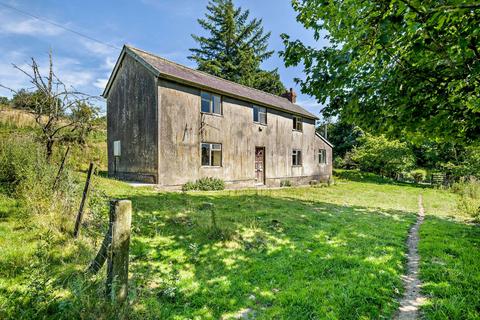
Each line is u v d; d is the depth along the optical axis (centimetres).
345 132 3759
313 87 412
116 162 1420
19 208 488
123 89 1368
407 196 1522
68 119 906
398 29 267
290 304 309
